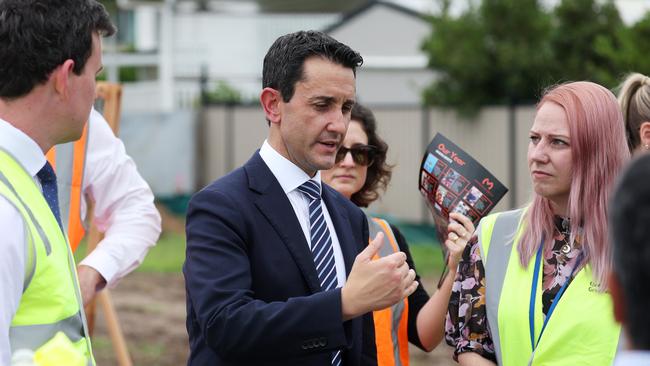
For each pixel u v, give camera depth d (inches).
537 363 125.6
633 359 65.5
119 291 481.7
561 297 126.4
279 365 115.4
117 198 159.6
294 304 109.3
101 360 337.4
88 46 101.9
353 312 108.8
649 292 64.9
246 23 1013.2
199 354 117.4
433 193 144.9
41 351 95.3
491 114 697.0
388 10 1073.5
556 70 693.9
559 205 131.0
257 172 120.6
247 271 114.6
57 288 97.7
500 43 701.9
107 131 160.9
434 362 346.0
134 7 820.0
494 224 136.6
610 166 126.3
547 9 729.6
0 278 91.1
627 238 65.7
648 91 159.2
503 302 130.1
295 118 117.2
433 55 724.0
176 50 968.3
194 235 116.0
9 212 93.2
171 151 803.4
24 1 98.6
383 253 148.6
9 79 98.7
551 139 128.2
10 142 98.9
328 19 1113.4
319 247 121.3
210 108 816.9
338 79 116.5
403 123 732.0
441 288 143.7
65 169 154.1
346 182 163.9
